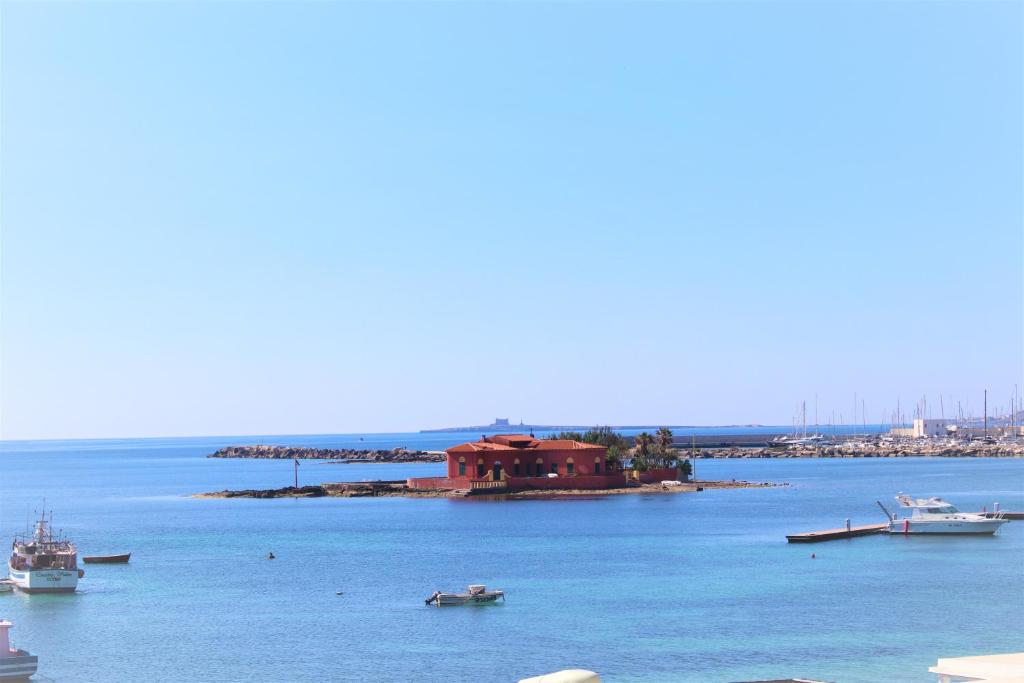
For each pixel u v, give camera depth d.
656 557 110.19
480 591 84.50
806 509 167.62
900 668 59.81
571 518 155.25
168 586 96.62
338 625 76.25
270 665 64.00
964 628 71.25
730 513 161.12
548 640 69.56
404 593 90.00
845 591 86.81
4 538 148.88
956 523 125.00
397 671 62.06
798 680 50.12
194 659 65.94
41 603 87.62
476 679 59.91
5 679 60.62
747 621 74.75
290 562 112.44
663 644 67.56
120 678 61.59
